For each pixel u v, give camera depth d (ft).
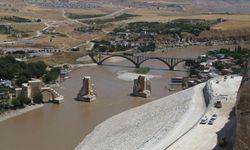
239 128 426.10
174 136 616.39
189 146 554.05
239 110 428.56
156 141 607.78
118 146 646.74
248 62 461.37
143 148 583.58
